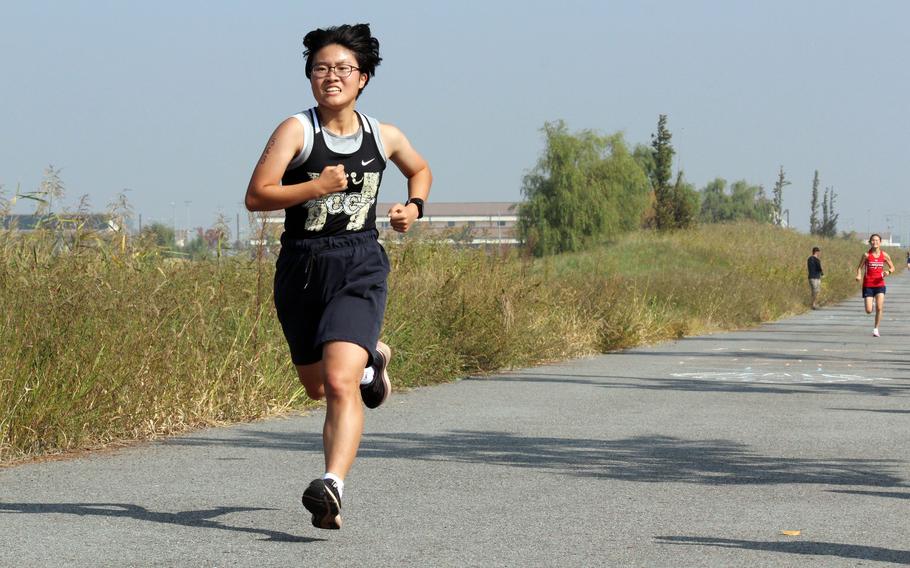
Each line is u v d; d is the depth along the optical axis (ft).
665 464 55.98
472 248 126.82
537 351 117.39
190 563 35.17
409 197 41.86
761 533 40.32
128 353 63.77
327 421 38.14
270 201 37.86
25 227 76.48
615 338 141.08
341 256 39.34
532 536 39.55
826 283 338.95
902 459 57.72
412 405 81.51
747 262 385.29
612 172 545.85
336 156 39.37
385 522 41.73
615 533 40.16
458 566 35.27
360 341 38.45
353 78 39.37
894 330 189.16
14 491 47.39
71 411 58.95
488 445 62.34
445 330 103.65
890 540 39.32
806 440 64.49
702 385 96.27
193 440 62.54
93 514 42.63
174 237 87.51
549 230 541.34
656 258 393.70
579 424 71.56
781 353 134.82
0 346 58.08
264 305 81.15
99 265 75.25
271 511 43.57
